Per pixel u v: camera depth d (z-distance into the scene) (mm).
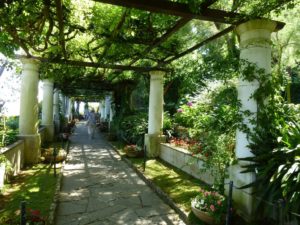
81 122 29688
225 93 4699
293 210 2844
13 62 6887
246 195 3615
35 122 7031
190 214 3779
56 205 4152
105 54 5926
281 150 3277
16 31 4164
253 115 3695
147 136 8000
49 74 7656
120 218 3867
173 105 10391
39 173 6020
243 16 3529
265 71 3695
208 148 4711
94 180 5867
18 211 3785
